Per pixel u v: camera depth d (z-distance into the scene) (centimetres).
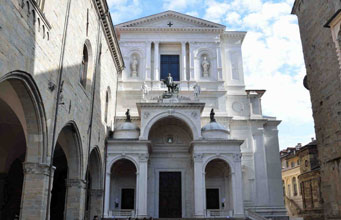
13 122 2552
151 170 3944
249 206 3997
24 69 1627
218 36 4706
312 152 5844
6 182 2962
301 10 2603
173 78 4625
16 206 3050
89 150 2784
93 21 2991
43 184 1872
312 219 5534
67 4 2259
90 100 2880
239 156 3566
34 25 1733
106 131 3609
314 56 2389
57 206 3703
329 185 2181
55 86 2039
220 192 3875
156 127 3997
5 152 2852
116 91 4269
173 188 3894
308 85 2512
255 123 4344
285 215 3994
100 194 3297
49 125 1958
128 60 4591
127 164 3891
